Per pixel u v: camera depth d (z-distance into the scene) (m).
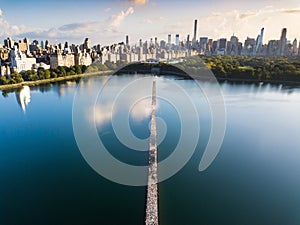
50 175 36.59
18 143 48.16
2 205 29.97
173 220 26.72
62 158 41.59
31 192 32.72
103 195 31.70
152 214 28.06
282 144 46.03
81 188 33.16
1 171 37.81
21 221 27.16
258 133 51.38
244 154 41.53
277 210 28.45
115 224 26.58
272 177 35.22
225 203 29.61
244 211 28.14
